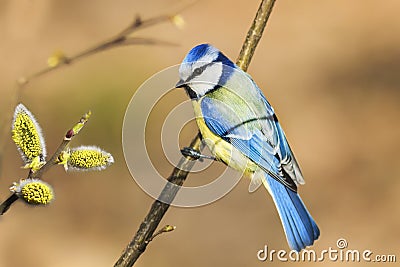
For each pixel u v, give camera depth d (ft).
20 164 38.96
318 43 55.01
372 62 53.31
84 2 55.36
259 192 42.22
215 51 23.76
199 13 56.44
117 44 20.92
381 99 50.19
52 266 37.37
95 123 42.04
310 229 24.40
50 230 39.60
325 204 41.57
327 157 45.29
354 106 49.52
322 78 51.96
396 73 52.37
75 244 38.86
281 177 24.47
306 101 49.83
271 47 54.60
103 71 43.78
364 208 41.19
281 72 52.16
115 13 54.65
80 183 41.45
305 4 59.31
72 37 50.37
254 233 39.50
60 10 53.26
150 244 38.52
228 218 40.42
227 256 38.06
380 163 44.70
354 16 58.03
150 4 55.67
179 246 38.63
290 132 47.26
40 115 41.83
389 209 41.06
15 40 38.78
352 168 44.47
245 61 24.11
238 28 55.21
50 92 42.47
